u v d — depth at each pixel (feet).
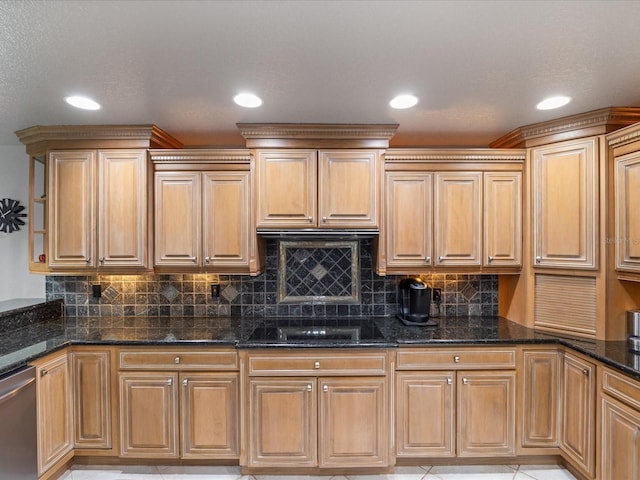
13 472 5.56
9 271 8.93
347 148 7.72
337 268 9.02
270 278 8.96
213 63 4.96
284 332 7.57
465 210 8.01
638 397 5.34
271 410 6.75
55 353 6.53
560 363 7.02
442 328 7.91
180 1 3.68
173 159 7.81
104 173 7.73
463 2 3.72
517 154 7.89
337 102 6.36
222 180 7.86
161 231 7.87
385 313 9.02
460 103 6.42
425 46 4.57
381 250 7.97
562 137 7.27
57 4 3.71
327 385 6.77
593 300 6.95
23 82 5.48
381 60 4.91
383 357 6.84
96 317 8.86
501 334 7.37
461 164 8.00
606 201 6.73
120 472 7.00
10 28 4.08
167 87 5.71
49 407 6.35
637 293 6.84
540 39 4.41
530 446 7.02
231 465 7.20
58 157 7.75
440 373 6.98
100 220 7.75
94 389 6.95
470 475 6.96
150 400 6.92
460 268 8.07
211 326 8.09
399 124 7.54
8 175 8.96
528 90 5.88
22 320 7.85
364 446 6.76
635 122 6.70
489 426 6.99
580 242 7.02
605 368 5.97
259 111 6.78
